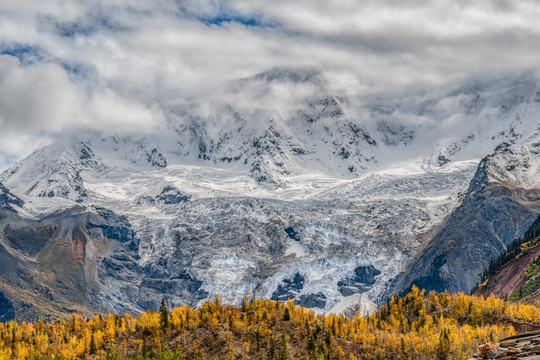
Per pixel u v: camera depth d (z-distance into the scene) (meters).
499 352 129.88
